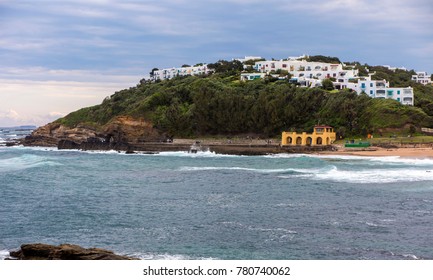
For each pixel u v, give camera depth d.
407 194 57.62
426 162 93.25
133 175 81.69
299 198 56.75
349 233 41.22
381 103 136.88
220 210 50.94
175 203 55.19
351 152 114.50
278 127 143.75
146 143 146.62
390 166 87.69
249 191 62.50
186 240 39.94
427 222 44.44
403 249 36.75
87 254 31.92
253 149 126.25
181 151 137.62
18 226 45.16
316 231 42.00
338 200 54.97
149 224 45.41
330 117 140.00
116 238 40.84
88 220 47.31
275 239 39.84
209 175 79.88
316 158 105.12
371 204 52.38
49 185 69.81
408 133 128.88
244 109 147.75
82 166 97.19
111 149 148.00
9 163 103.75
